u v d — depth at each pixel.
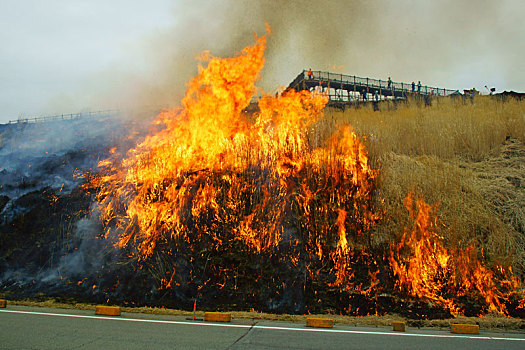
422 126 11.74
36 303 6.13
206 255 6.82
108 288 6.45
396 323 4.98
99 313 5.53
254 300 6.07
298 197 7.96
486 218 7.53
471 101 16.72
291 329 4.86
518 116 11.77
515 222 7.49
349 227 7.35
